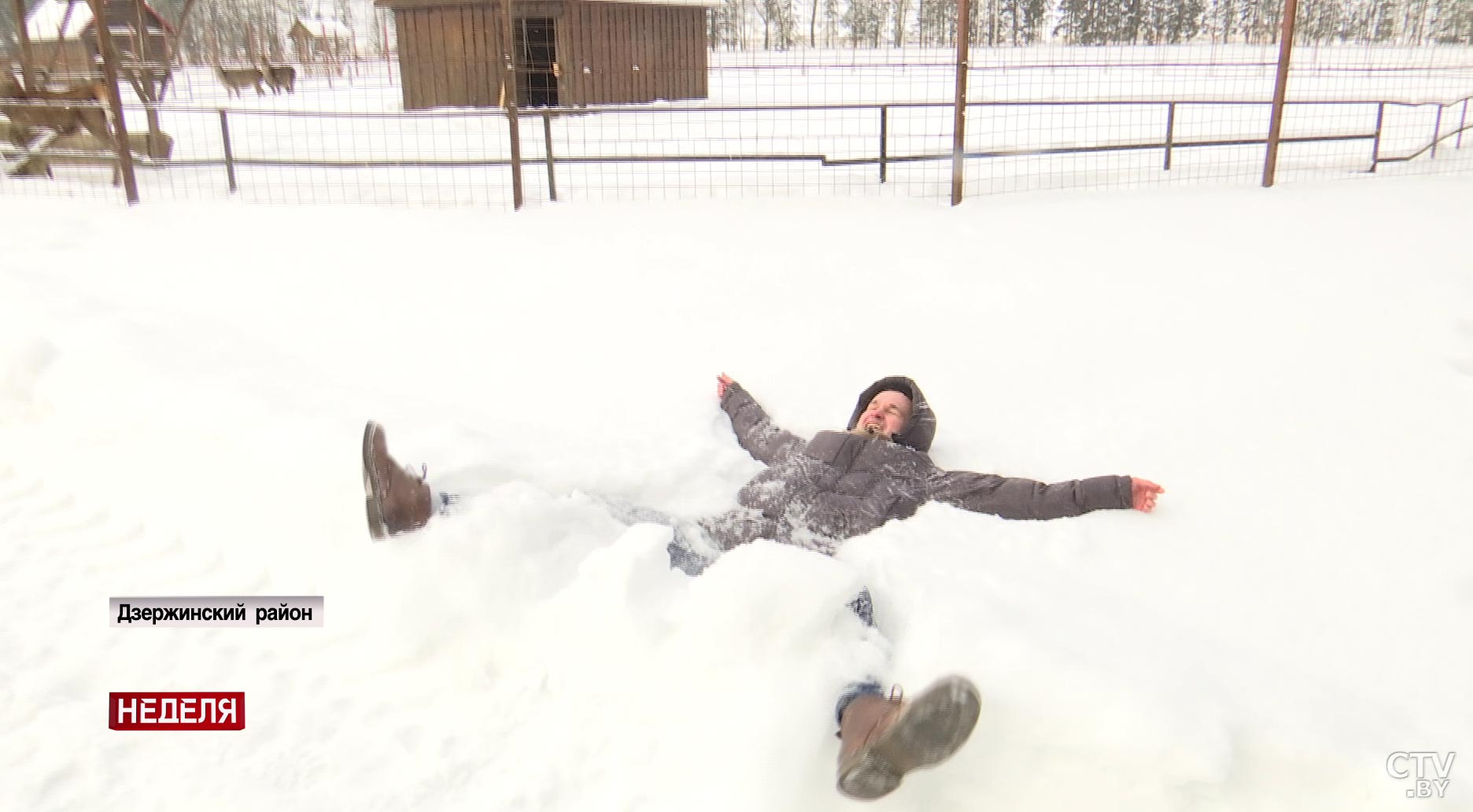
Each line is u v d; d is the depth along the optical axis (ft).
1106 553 9.10
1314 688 6.98
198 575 9.25
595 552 8.21
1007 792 6.62
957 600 7.80
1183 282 18.07
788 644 7.34
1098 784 6.41
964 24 24.32
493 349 14.89
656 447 11.31
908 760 5.90
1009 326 15.97
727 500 10.42
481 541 8.39
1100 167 33.81
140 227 22.79
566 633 7.91
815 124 48.62
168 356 13.12
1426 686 7.23
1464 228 21.97
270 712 7.50
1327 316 15.83
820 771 6.77
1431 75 70.64
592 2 52.01
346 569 8.99
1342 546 9.21
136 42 44.86
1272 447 11.34
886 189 27.78
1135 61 78.02
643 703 7.46
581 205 25.27
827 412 12.78
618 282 18.44
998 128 46.52
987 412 12.78
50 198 26.66
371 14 120.37
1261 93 61.87
